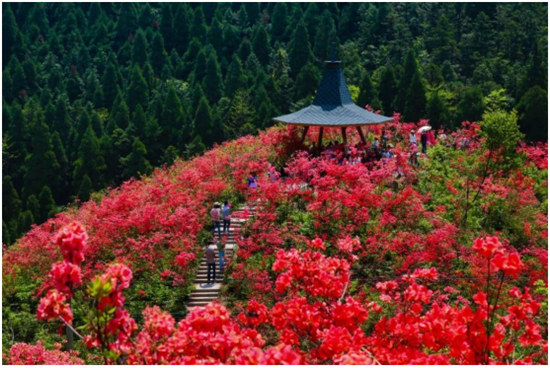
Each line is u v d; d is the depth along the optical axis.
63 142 105.69
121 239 26.58
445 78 100.50
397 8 136.50
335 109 33.53
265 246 25.05
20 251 28.12
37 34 154.38
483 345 10.77
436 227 26.80
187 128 97.00
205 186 30.02
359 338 11.05
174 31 147.62
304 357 11.38
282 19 144.62
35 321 24.09
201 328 9.70
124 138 97.81
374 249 24.31
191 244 25.50
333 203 26.11
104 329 9.02
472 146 38.34
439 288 22.48
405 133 42.25
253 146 39.03
